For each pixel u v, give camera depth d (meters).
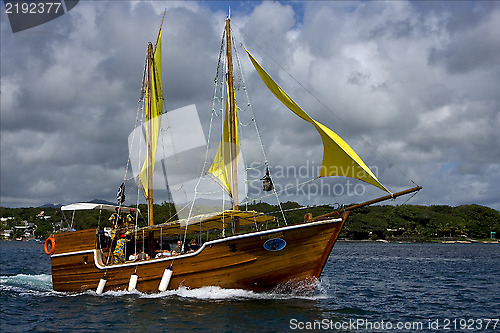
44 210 183.75
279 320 16.08
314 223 18.89
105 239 24.94
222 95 24.06
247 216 21.52
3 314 18.02
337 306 19.45
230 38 24.02
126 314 17.28
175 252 22.03
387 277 34.84
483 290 26.89
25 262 58.00
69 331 15.21
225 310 17.45
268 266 19.55
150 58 25.31
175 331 14.80
